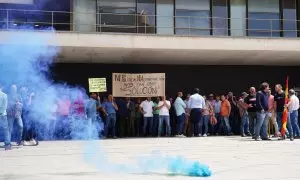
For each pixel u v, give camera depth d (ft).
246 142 47.96
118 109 57.93
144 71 67.00
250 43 60.54
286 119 50.80
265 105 50.57
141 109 58.49
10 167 29.35
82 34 55.36
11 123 42.34
